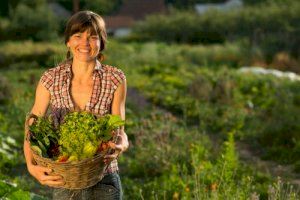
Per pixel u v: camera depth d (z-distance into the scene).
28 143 4.50
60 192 4.48
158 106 18.03
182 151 10.50
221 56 35.16
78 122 4.28
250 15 44.03
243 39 39.38
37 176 4.30
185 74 25.66
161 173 9.99
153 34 51.09
